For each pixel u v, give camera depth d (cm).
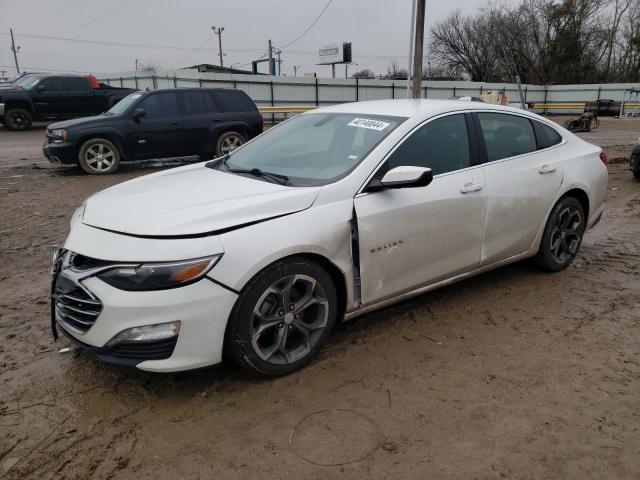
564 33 4984
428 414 283
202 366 286
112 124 1089
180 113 1152
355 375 321
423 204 357
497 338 368
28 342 362
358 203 331
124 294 270
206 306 277
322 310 325
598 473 240
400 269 355
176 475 240
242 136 1233
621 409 287
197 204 307
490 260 419
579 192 482
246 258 285
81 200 833
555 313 407
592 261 529
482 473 240
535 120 465
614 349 352
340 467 244
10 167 1199
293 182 343
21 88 1966
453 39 5572
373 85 3431
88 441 263
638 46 5166
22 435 267
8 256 551
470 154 401
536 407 289
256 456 252
